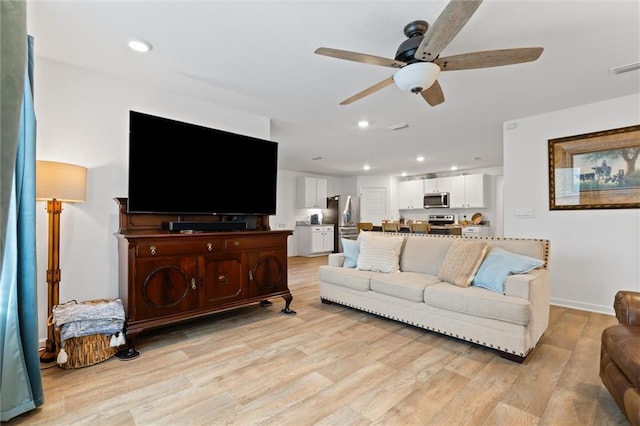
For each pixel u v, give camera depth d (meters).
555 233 3.51
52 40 2.12
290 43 2.16
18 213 1.56
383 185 8.73
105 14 1.83
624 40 2.10
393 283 2.83
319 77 2.68
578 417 1.53
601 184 3.23
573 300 3.39
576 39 2.09
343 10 1.80
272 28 1.98
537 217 3.64
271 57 2.34
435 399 1.69
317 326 2.83
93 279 2.55
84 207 2.53
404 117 3.75
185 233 2.57
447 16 1.34
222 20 1.90
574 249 3.39
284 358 2.18
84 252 2.52
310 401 1.67
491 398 1.70
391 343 2.44
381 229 6.44
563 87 2.88
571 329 2.73
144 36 2.07
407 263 3.30
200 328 2.78
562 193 3.47
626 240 3.10
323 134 4.50
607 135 3.18
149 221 2.79
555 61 2.39
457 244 2.88
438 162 6.71
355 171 8.11
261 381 1.87
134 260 2.27
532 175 3.67
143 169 2.57
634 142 3.04
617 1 1.72
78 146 2.51
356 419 1.52
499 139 4.77
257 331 2.70
